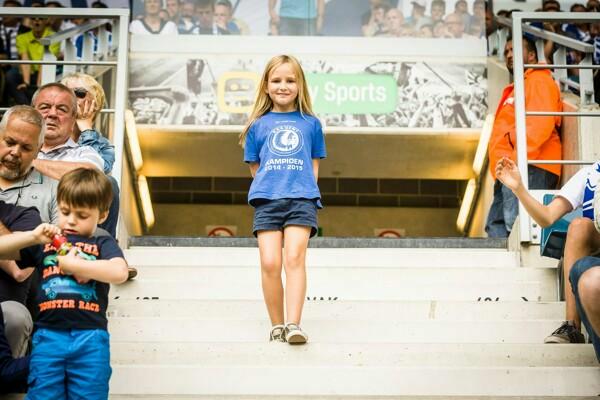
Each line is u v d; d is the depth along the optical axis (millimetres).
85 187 3289
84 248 3279
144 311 4559
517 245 5441
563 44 5918
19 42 8070
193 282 4895
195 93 7121
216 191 8250
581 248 4156
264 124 4305
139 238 5746
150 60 7129
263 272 4105
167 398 3705
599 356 3633
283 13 7254
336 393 3770
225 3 7242
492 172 6207
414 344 3984
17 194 4062
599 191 3592
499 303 4605
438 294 4934
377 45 7199
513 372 3803
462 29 7234
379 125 7102
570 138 5906
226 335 4305
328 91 7141
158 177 8250
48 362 3182
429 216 8211
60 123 4676
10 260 3463
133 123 6711
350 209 8211
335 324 4293
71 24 8039
